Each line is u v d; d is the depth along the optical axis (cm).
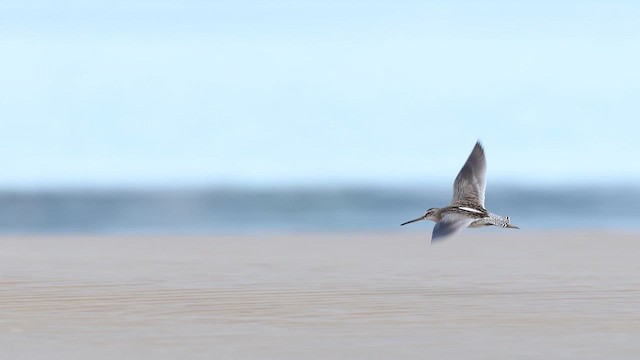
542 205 6341
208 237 3281
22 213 6062
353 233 3556
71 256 2544
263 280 1980
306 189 6438
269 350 1251
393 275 2067
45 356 1224
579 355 1216
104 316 1514
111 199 6306
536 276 2033
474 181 1395
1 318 1498
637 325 1414
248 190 6350
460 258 2464
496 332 1365
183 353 1236
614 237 3148
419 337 1332
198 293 1775
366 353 1232
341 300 1677
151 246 2886
